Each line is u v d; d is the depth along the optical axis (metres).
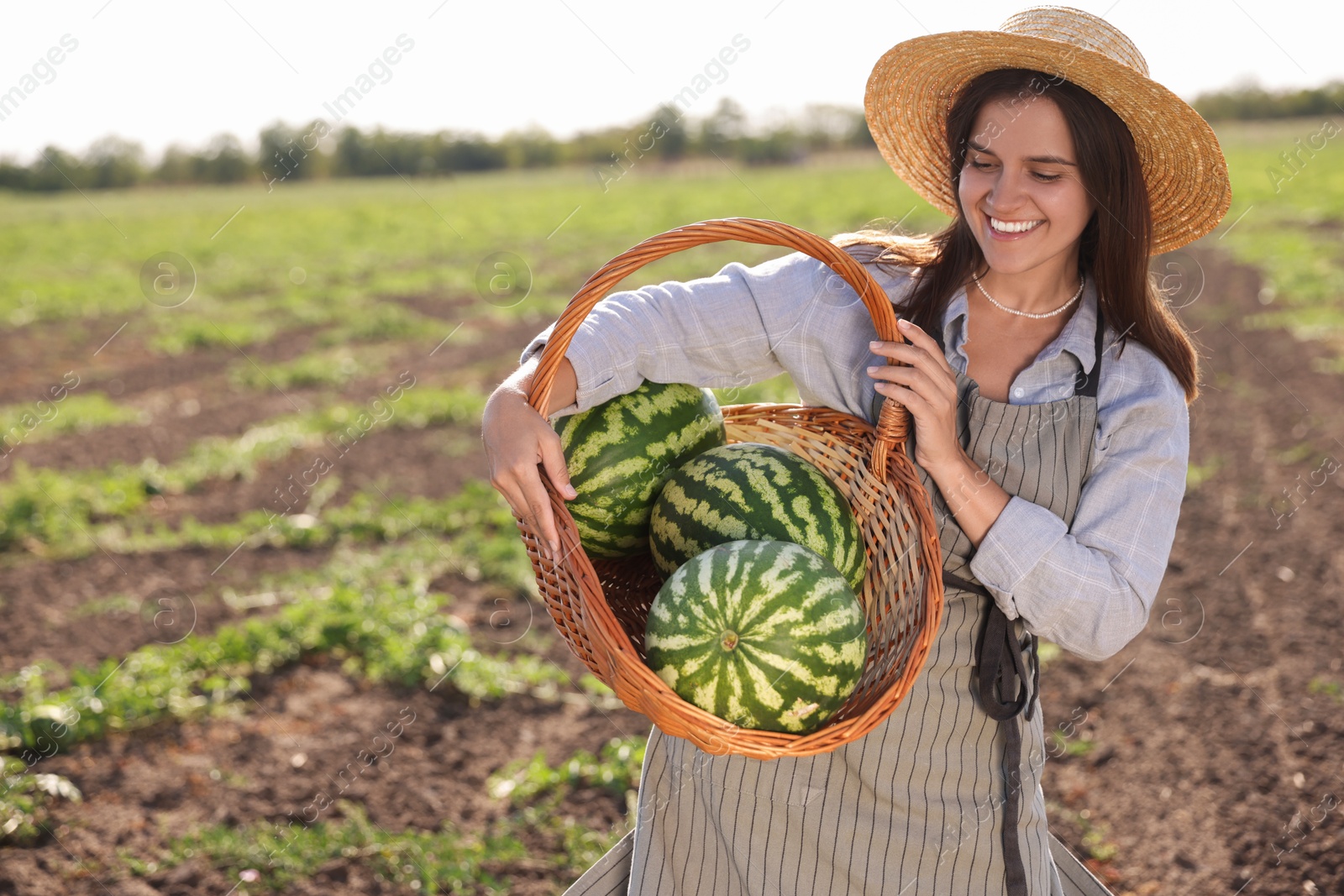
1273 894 3.83
